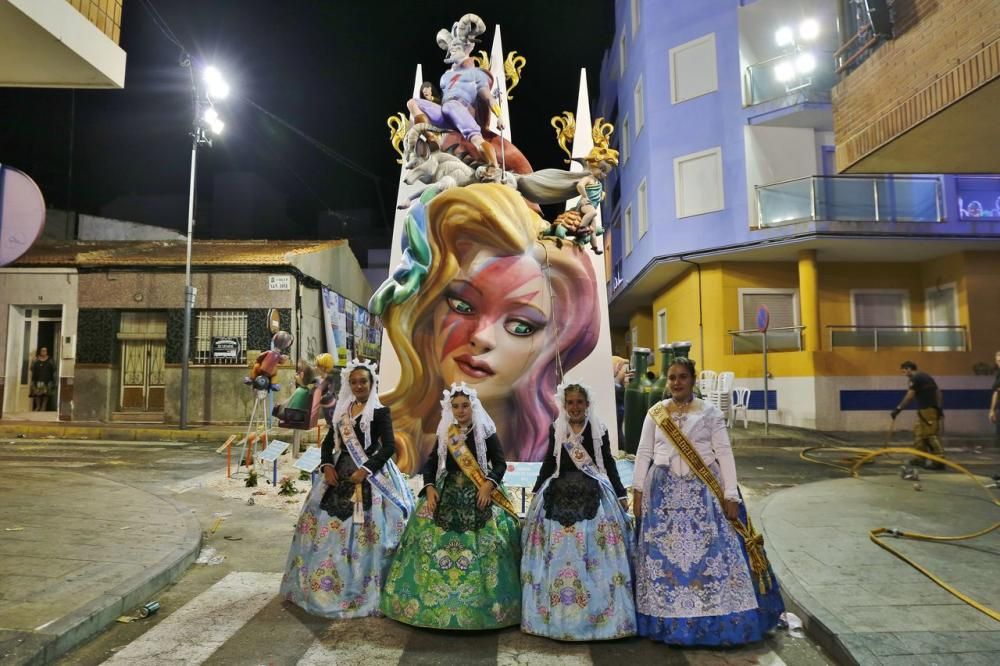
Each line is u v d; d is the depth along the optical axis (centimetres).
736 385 1725
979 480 931
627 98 2239
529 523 435
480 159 916
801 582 490
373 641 407
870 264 1781
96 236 2306
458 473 442
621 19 2334
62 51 606
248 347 1725
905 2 647
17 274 1755
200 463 1109
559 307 891
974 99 574
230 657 383
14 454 1203
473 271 880
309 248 1931
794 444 1397
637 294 2302
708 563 399
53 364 1791
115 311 1745
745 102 1731
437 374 882
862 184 1605
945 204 1595
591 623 402
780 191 1664
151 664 373
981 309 1631
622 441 1023
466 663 378
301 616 446
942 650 370
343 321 2162
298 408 1041
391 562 459
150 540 588
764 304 1783
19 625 391
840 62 775
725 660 385
